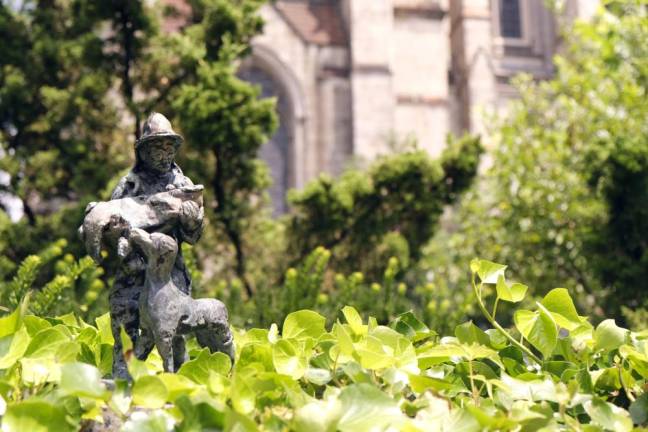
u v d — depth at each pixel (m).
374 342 2.71
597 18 15.54
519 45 37.72
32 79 14.83
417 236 15.95
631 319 10.31
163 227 3.01
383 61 32.75
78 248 12.33
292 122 32.81
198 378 2.69
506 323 14.03
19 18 15.34
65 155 14.83
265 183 15.69
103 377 3.23
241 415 1.99
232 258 15.52
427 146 34.12
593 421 2.34
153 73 15.07
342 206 14.50
